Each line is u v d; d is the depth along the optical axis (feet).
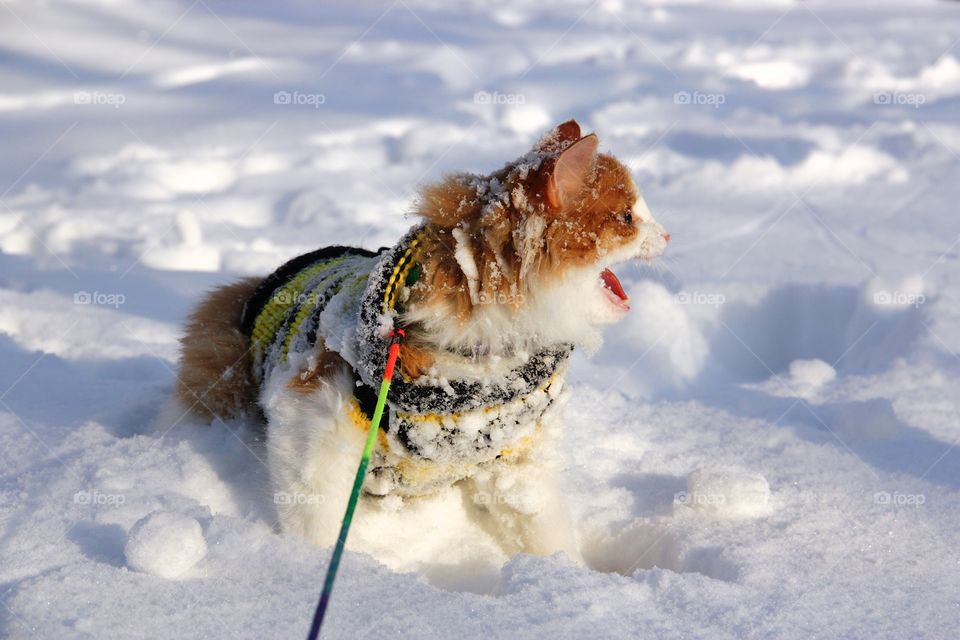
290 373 14.58
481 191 13.44
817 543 14.93
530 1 68.08
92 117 44.01
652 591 13.08
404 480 14.46
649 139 41.81
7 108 45.19
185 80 49.67
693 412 20.97
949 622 12.75
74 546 13.58
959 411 21.02
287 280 17.94
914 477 17.65
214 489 15.88
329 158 39.52
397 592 12.70
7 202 34.47
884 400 20.27
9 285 27.86
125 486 15.55
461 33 58.18
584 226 13.34
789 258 29.99
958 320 25.02
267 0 67.05
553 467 15.30
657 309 25.93
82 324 24.99
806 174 38.88
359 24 60.44
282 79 49.55
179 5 63.21
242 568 13.20
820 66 54.80
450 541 15.75
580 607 12.37
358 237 32.14
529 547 15.51
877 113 46.44
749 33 61.00
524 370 13.51
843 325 26.73
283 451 14.39
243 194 36.06
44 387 20.76
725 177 38.29
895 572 14.08
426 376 13.17
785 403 21.83
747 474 16.38
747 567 13.99
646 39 58.03
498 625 11.94
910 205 35.68
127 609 11.99
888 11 69.56
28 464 16.51
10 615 11.84
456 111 44.78
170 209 34.68
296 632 11.68
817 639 12.15
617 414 20.71
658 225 13.99
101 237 31.91
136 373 22.57
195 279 28.55
